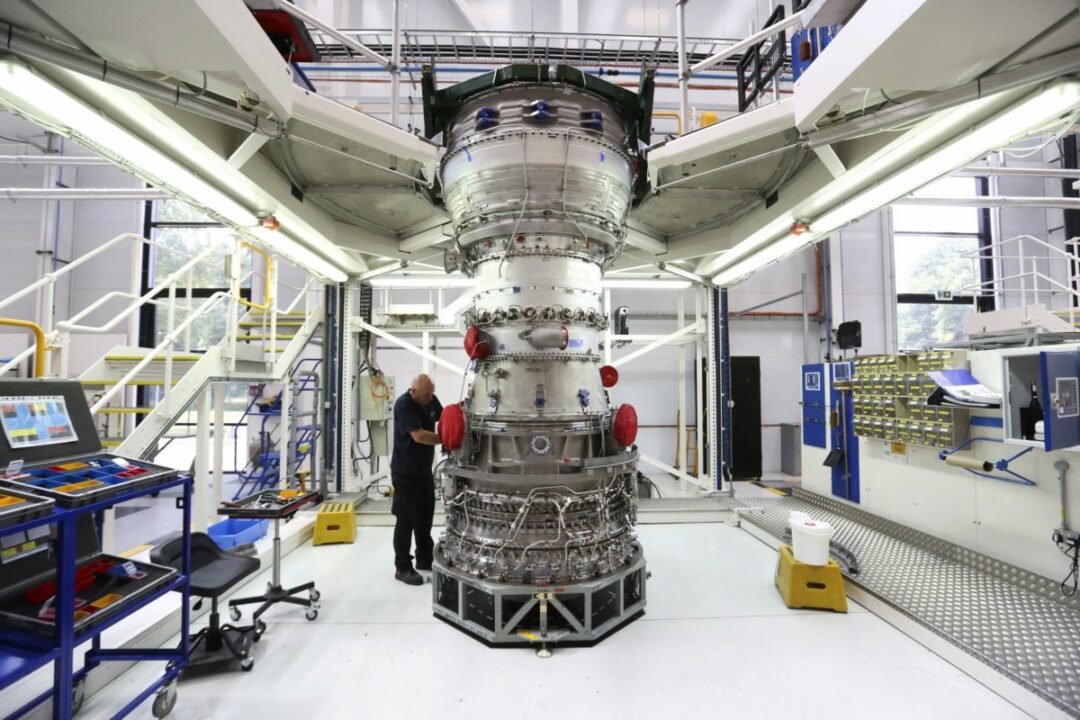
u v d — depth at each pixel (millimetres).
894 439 4086
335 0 6516
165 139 2602
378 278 5852
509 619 2900
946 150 2641
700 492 6047
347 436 5719
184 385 3814
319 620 3156
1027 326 4566
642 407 7785
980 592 3168
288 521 4820
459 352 7660
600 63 6641
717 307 5945
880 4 1780
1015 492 3275
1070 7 1593
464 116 3318
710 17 6723
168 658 2277
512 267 3213
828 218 3654
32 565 2043
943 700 2365
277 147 3332
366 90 7129
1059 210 7980
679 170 3641
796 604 3287
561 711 2309
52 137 7285
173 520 5895
